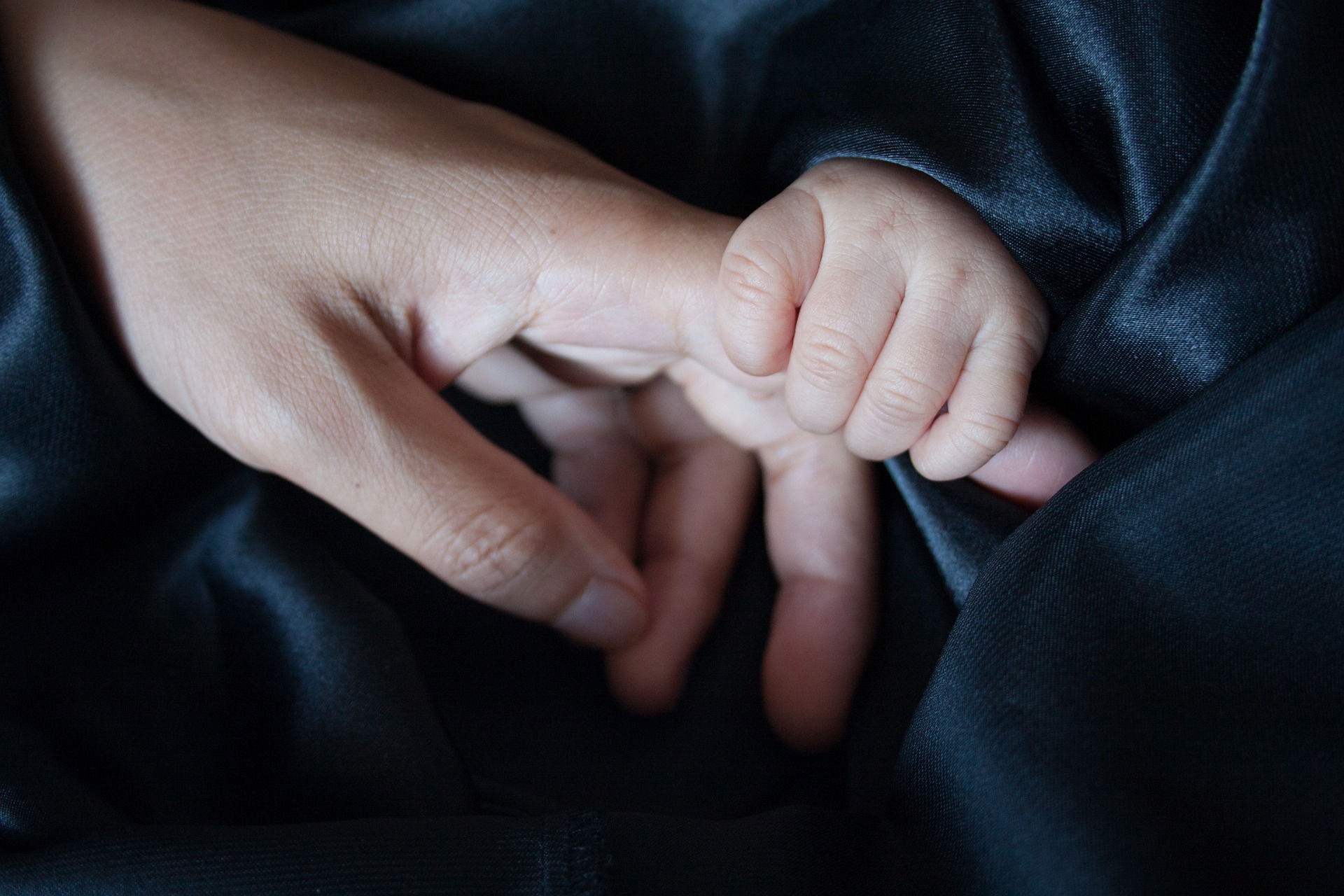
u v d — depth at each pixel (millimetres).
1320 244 217
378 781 229
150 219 246
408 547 246
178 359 244
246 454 247
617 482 285
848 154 243
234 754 237
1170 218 219
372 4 275
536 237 246
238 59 257
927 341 230
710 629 265
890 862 213
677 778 247
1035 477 238
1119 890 196
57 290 237
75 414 241
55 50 257
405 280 247
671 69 271
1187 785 201
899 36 247
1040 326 234
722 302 234
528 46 272
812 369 232
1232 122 213
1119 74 232
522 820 213
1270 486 210
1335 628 205
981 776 207
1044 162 235
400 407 244
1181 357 227
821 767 248
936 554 243
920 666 246
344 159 247
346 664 239
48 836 217
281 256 245
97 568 247
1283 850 197
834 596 257
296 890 207
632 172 278
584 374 270
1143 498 214
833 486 263
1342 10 212
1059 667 209
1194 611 209
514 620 263
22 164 250
